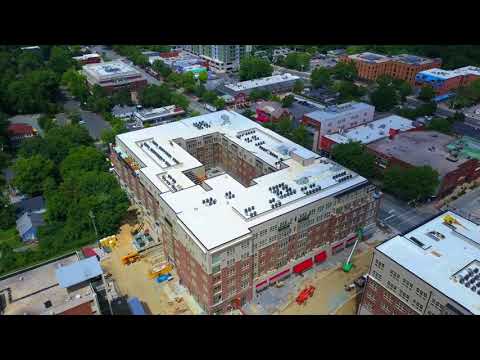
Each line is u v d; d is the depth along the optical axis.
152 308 125.31
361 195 145.25
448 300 92.88
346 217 145.25
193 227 118.25
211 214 124.75
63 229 155.75
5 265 134.75
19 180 174.88
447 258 106.19
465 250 109.38
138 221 166.88
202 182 146.12
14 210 167.50
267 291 132.75
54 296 99.31
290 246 132.88
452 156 189.88
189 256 122.00
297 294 131.25
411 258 105.69
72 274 99.88
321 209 135.25
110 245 151.50
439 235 114.69
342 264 144.25
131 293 131.50
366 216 153.12
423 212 172.12
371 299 115.44
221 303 120.69
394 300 108.00
